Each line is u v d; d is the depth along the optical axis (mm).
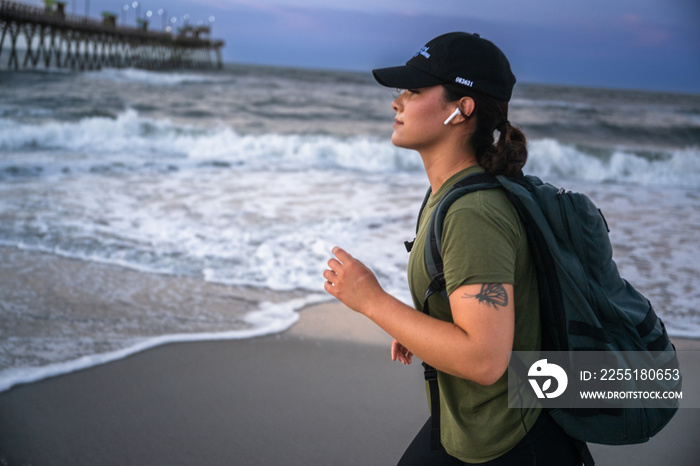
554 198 1173
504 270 1054
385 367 3201
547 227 1129
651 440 2596
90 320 3609
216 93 30062
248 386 2912
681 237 6324
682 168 13547
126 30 48625
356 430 2572
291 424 2592
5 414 2551
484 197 1111
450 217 1106
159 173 9211
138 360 3119
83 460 2271
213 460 2307
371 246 5508
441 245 1121
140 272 4547
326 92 36625
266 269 4727
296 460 2332
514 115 26328
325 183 9141
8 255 4758
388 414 2721
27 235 5309
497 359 1023
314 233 5879
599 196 9352
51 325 3498
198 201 7199
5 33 35219
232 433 2502
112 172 9008
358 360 3268
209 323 3668
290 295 4219
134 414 2611
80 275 4402
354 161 12219
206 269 4672
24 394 2723
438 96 1207
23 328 3424
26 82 28516
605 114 30141
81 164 9133
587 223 1157
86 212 6297
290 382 2973
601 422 1173
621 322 1146
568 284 1126
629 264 5250
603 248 1173
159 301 3986
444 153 1250
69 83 29625
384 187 9008
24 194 7008
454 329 1051
